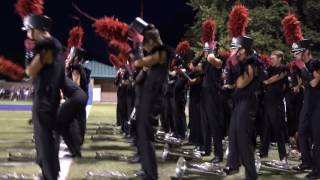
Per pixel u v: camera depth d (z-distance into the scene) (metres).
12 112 22.42
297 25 6.87
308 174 6.77
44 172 4.94
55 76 4.89
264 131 8.25
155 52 5.26
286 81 8.46
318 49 24.73
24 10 5.16
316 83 6.63
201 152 8.26
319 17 25.56
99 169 6.77
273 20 24.28
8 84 36.19
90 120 17.22
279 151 7.73
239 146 5.95
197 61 8.71
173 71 10.34
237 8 6.37
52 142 4.96
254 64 5.84
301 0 25.17
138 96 5.46
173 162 7.62
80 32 7.88
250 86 5.90
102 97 45.12
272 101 7.77
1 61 5.08
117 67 11.93
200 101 7.96
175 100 10.26
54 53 4.87
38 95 4.91
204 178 6.43
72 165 7.07
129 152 8.50
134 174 6.18
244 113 5.90
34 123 4.95
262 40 23.00
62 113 5.96
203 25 7.42
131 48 5.80
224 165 7.32
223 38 23.44
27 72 4.83
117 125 13.34
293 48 6.74
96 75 44.75
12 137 10.59
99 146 9.33
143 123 5.38
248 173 5.91
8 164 7.01
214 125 7.48
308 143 7.07
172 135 10.45
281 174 7.05
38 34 4.95
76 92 6.05
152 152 5.42
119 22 5.70
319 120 6.69
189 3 28.59
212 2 27.52
